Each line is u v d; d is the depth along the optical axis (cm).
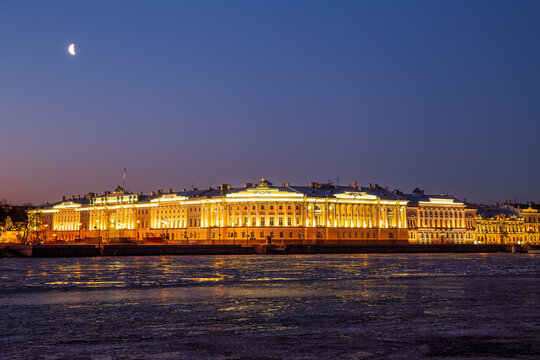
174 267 9644
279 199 19575
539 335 3200
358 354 2786
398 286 6016
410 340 3084
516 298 4869
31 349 2905
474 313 3988
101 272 8262
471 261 12294
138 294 5238
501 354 2781
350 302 4616
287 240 19462
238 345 2981
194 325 3550
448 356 2747
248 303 4562
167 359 2708
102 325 3553
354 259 13462
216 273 8062
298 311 4112
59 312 4091
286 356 2755
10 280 6769
